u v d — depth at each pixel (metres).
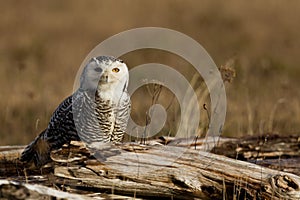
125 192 8.92
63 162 9.23
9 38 31.34
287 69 25.73
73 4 37.94
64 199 8.09
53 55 27.83
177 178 8.80
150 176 8.86
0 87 19.84
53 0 38.16
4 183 7.98
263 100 17.05
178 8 36.66
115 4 37.84
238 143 11.63
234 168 8.91
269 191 8.65
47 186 8.84
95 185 8.87
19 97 17.56
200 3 37.47
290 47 30.11
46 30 33.47
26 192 7.94
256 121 14.66
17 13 35.69
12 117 15.88
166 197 8.95
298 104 15.92
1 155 10.82
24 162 10.52
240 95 17.00
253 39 31.81
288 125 14.41
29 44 29.94
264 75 23.53
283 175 8.71
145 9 37.06
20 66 20.91
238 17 35.47
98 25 34.47
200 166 8.94
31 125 15.04
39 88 18.81
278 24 34.62
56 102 16.36
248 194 8.74
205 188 8.86
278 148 11.55
